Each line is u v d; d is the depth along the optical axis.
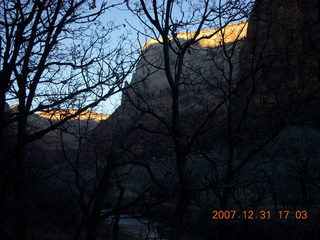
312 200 7.68
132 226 16.11
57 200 12.01
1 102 4.76
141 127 4.36
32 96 4.77
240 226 5.27
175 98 4.30
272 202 7.89
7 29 4.68
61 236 12.38
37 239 10.61
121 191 6.29
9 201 9.13
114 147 5.20
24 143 4.45
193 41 4.75
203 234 5.41
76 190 10.30
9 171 4.74
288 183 6.86
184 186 3.95
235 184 4.65
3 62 4.57
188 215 5.94
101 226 10.79
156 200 4.41
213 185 4.07
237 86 5.34
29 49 4.86
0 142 4.79
